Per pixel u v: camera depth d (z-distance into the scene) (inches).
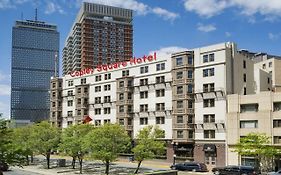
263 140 2842.0
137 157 2694.4
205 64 3472.0
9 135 1496.1
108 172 2709.2
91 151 2687.0
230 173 2498.8
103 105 4591.5
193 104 3538.4
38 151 3405.5
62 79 5359.3
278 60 4894.2
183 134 3526.1
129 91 4192.9
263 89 3750.0
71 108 5142.7
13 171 3120.1
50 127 3575.3
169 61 3796.8
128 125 4153.5
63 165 3555.6
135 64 4195.4
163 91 3841.0
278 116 2962.6
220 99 3334.2
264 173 2684.5
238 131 3179.1
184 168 2920.8
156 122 3878.0
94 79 4788.4
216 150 3314.5
